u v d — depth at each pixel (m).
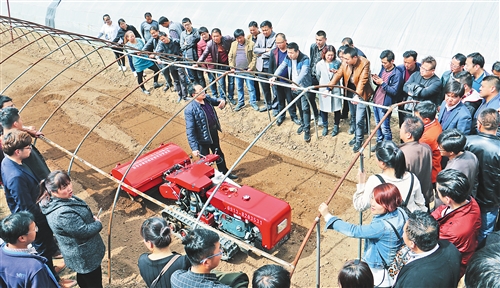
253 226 6.85
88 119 12.88
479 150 5.52
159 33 12.70
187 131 8.34
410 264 4.07
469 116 6.48
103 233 8.01
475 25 10.66
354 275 3.72
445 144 5.30
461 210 4.70
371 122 11.25
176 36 14.05
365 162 9.62
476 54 7.88
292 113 11.28
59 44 20.11
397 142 10.14
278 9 14.59
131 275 6.98
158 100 13.90
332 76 9.77
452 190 4.55
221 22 15.45
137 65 13.91
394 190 4.48
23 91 15.04
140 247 7.60
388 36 11.70
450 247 4.10
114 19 18.89
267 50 11.09
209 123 8.53
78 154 10.94
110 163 10.44
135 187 8.03
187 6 17.12
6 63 17.95
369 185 5.20
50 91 14.91
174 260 4.52
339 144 10.38
